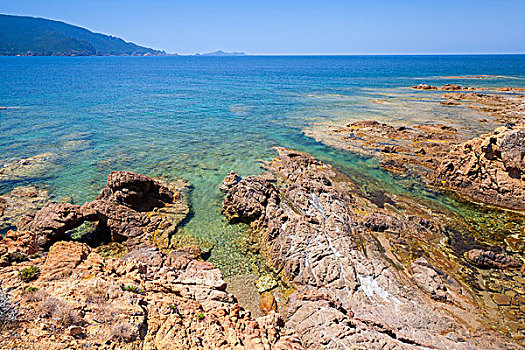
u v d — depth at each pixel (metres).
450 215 23.83
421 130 44.19
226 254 19.50
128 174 22.48
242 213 22.67
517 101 61.94
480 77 118.38
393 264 18.22
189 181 28.73
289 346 11.37
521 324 14.27
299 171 29.62
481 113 55.34
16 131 42.28
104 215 20.84
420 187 28.41
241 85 104.06
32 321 8.54
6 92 74.75
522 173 24.42
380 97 75.56
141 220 21.59
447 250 19.66
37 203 23.84
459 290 16.14
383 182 29.28
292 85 103.38
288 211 21.69
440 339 12.92
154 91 86.50
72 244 14.14
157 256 17.47
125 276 12.84
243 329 11.66
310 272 17.19
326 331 12.48
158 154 35.56
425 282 16.42
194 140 41.22
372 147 38.16
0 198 24.11
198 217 23.23
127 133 43.62
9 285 10.39
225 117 55.00
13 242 14.35
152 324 10.12
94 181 28.12
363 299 15.26
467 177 26.98
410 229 21.44
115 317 9.70
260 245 20.30
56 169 30.33
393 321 13.81
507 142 24.84
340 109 61.09
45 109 56.94
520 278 17.22
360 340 11.86
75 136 41.16
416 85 97.62
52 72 141.25
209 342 10.20
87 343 8.47
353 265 17.17
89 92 80.06
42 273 11.76
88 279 11.70
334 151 37.19
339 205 23.00
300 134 44.25
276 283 17.33
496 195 25.34
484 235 21.33
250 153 36.47
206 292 13.73
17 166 30.36
